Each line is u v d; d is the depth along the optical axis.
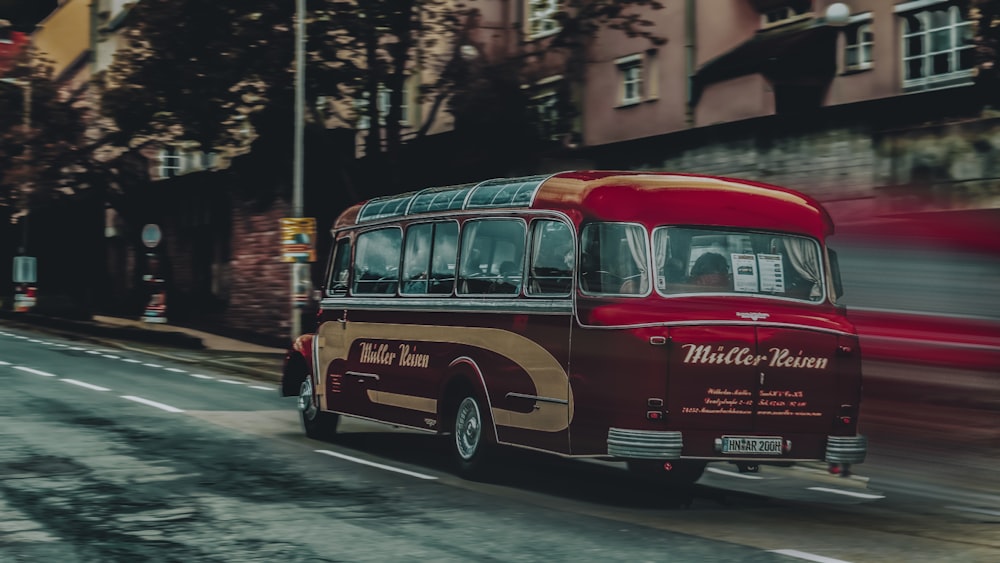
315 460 12.22
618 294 10.01
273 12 26.50
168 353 28.56
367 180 28.27
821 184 18.48
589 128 28.88
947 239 11.95
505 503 9.88
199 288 43.06
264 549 7.80
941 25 20.92
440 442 14.48
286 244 25.06
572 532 8.55
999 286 11.40
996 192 13.86
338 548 7.86
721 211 10.32
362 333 13.50
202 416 15.93
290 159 31.45
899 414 11.62
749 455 9.90
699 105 26.02
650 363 9.67
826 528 9.02
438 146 28.34
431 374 12.07
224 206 40.62
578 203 10.35
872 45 22.55
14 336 34.31
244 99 28.39
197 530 8.41
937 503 10.16
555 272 10.50
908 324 11.86
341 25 26.36
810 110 19.28
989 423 11.14
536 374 10.54
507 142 28.28
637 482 11.63
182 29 26.77
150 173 46.75
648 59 27.28
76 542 7.95
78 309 46.91
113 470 11.09
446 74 27.41
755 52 24.38
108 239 53.94
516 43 29.70
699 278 10.11
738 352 9.88
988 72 18.14
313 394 14.42
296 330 25.03
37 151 43.25
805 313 10.26
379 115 27.81
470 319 11.55
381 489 10.47
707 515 9.63
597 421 9.86
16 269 46.34
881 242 12.41
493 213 11.48
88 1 55.69
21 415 15.23
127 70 29.20
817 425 10.13
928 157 16.36
